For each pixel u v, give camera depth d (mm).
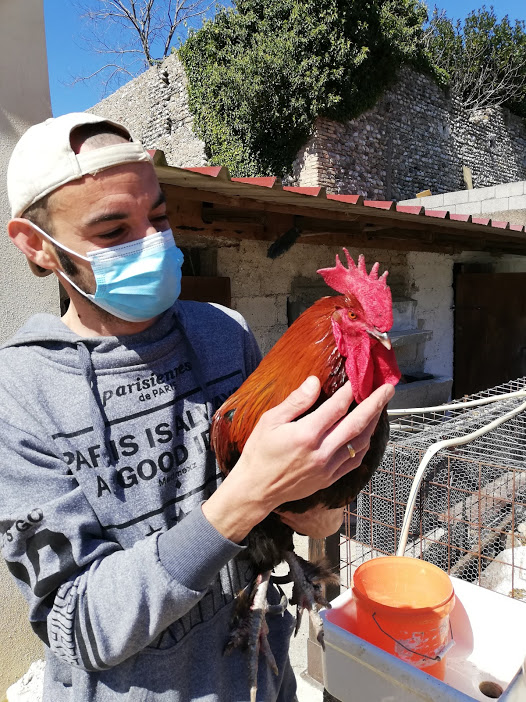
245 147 12727
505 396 2910
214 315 1460
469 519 2943
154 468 1156
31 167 1046
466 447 3135
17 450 1008
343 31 11883
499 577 2834
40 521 952
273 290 5148
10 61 2602
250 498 896
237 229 4438
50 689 1152
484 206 7910
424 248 6680
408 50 13188
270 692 1323
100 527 1061
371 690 1396
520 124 18969
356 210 4102
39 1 2695
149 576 913
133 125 15766
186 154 14195
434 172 15422
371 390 1209
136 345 1209
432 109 15219
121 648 916
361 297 1191
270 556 1374
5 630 2645
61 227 1092
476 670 1524
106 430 1120
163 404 1207
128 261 1131
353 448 924
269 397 1234
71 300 1258
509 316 7203
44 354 1133
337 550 2451
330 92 12039
